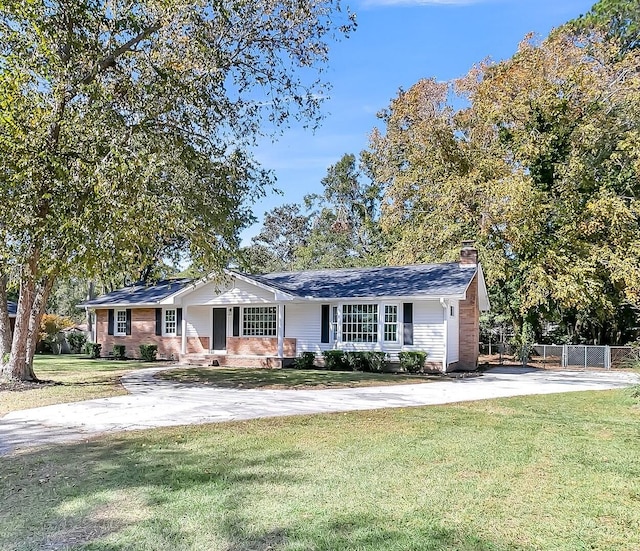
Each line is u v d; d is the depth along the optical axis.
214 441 7.69
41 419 9.75
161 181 13.72
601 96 25.66
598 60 27.23
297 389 14.41
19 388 14.10
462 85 30.94
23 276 13.86
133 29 13.45
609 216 23.77
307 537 4.20
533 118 26.30
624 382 16.78
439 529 4.36
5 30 11.79
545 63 26.91
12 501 5.15
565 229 24.78
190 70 14.27
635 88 25.12
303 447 7.28
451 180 26.42
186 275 32.97
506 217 24.09
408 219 30.94
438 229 27.16
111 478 5.84
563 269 24.17
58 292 45.09
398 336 19.77
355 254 44.81
